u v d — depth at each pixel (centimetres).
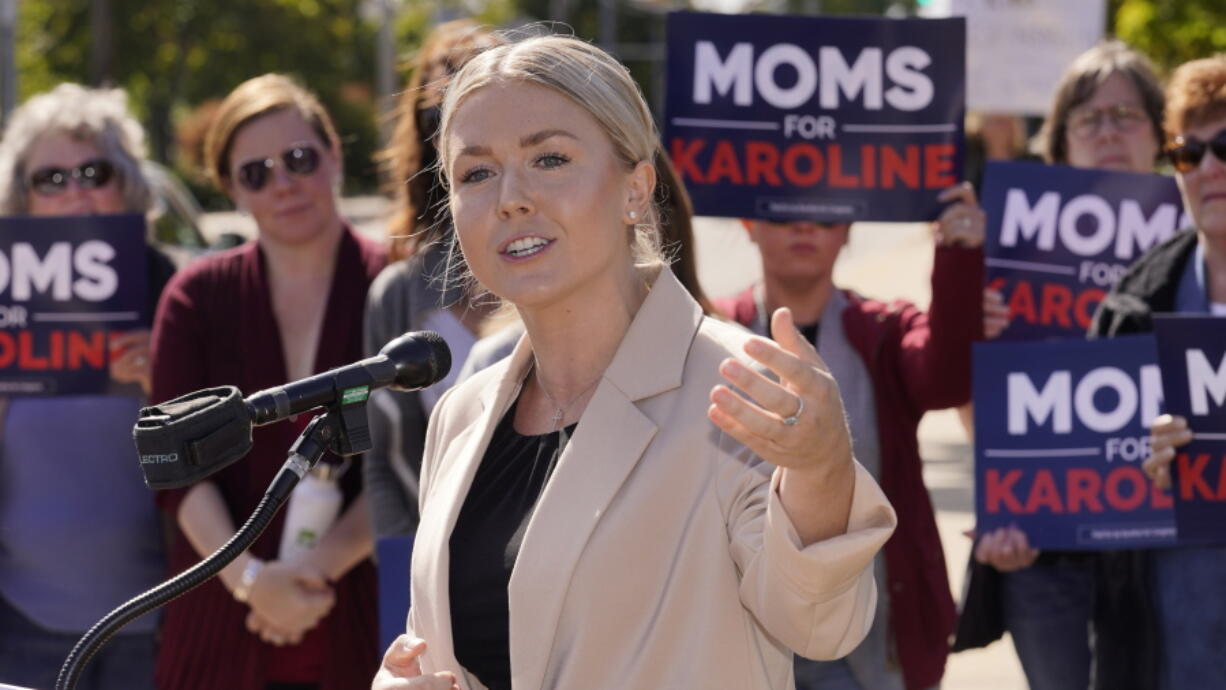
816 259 444
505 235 251
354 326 463
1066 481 444
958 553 794
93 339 489
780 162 453
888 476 425
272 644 454
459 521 264
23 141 517
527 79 252
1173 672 422
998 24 711
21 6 4525
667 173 353
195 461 221
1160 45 1752
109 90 545
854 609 233
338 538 448
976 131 718
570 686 243
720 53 457
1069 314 503
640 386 251
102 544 484
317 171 465
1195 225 447
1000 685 641
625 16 7369
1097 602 448
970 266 428
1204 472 412
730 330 260
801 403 214
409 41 5634
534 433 266
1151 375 439
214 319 464
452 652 258
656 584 243
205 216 3244
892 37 450
